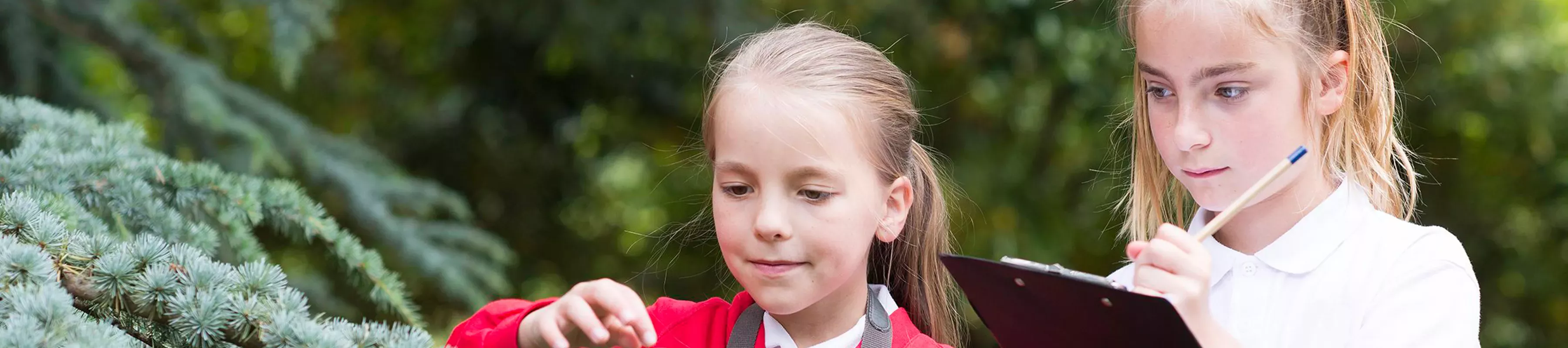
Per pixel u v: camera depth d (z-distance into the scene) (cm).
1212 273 229
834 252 189
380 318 359
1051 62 675
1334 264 218
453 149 728
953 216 689
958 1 657
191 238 257
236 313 188
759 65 199
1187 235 186
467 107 712
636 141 764
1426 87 743
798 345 204
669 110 702
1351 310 214
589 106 723
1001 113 698
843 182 190
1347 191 223
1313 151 218
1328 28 220
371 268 285
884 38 637
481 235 450
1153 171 251
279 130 448
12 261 183
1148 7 213
